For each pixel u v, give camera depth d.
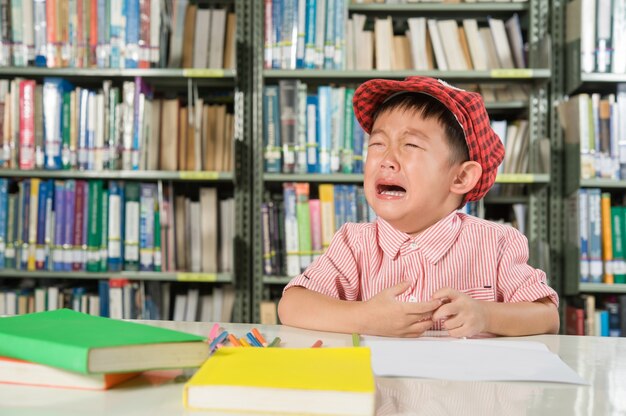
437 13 2.46
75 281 2.50
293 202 2.25
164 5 2.28
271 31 2.28
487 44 2.38
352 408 0.40
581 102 2.20
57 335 0.48
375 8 2.35
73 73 2.23
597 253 2.23
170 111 2.30
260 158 2.27
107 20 2.23
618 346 0.72
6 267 2.25
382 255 1.00
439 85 0.88
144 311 2.28
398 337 0.75
